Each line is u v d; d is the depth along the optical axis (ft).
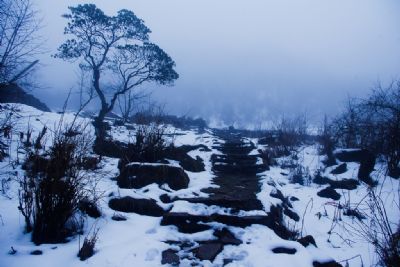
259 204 15.25
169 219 13.32
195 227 13.16
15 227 11.46
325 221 17.08
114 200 14.94
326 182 24.20
